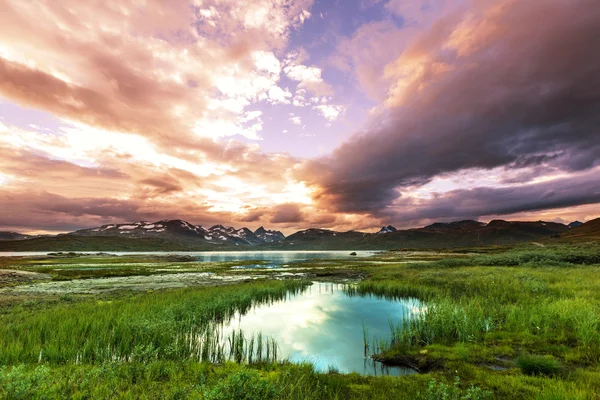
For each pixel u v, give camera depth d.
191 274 55.47
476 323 14.16
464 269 37.69
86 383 8.18
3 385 7.02
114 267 71.56
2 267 63.75
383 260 96.12
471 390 7.62
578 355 10.29
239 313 21.42
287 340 15.37
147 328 13.34
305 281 38.41
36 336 12.63
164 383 8.95
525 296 18.92
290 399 7.79
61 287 35.06
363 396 8.33
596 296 17.55
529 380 8.70
